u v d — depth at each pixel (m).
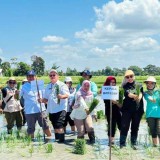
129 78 11.38
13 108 14.42
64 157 9.96
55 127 12.32
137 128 11.55
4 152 10.65
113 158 9.78
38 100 12.68
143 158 9.75
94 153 10.40
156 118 11.19
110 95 9.24
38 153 10.47
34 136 13.47
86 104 11.98
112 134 11.81
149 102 11.30
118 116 11.83
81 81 12.91
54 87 12.36
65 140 12.58
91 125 11.95
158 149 10.73
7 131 14.59
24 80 15.82
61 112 12.27
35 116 12.91
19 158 9.90
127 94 11.30
